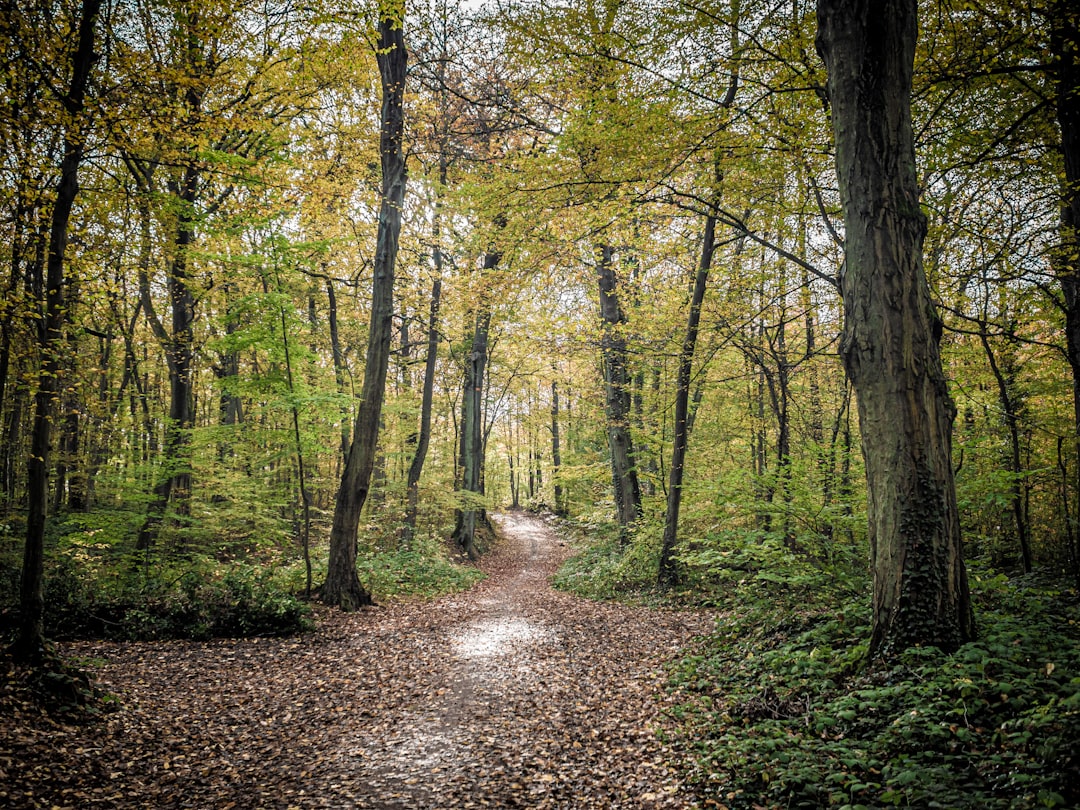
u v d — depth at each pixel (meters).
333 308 19.56
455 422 28.75
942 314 9.78
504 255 10.68
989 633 5.04
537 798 4.53
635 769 4.77
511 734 5.84
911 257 5.32
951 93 7.09
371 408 12.56
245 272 13.67
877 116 5.36
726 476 10.14
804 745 4.21
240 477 14.27
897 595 5.11
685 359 12.25
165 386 27.44
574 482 24.42
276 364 12.93
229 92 7.64
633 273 16.69
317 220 14.90
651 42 7.83
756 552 8.70
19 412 15.01
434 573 16.16
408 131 14.73
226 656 8.67
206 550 14.10
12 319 6.64
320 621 10.77
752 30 7.73
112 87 6.42
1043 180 8.46
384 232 12.80
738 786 4.06
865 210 5.39
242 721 6.39
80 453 15.13
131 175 12.95
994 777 3.26
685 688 6.41
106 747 5.43
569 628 10.31
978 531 12.95
